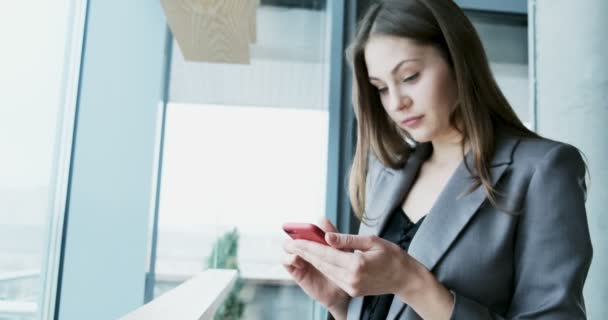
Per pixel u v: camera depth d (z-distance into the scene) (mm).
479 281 826
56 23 1791
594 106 1680
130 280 1929
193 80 2141
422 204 997
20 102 1591
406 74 924
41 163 1752
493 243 833
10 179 1556
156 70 2029
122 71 2006
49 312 1873
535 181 823
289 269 1051
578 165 840
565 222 784
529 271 794
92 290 1905
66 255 1908
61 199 1919
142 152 1984
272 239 2107
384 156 1089
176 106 2113
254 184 2119
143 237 1951
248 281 2078
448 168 1003
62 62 1865
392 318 877
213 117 2133
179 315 846
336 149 2107
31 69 1642
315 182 2148
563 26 1837
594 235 1668
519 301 797
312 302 2102
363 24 1023
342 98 2160
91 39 1997
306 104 2195
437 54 923
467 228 856
